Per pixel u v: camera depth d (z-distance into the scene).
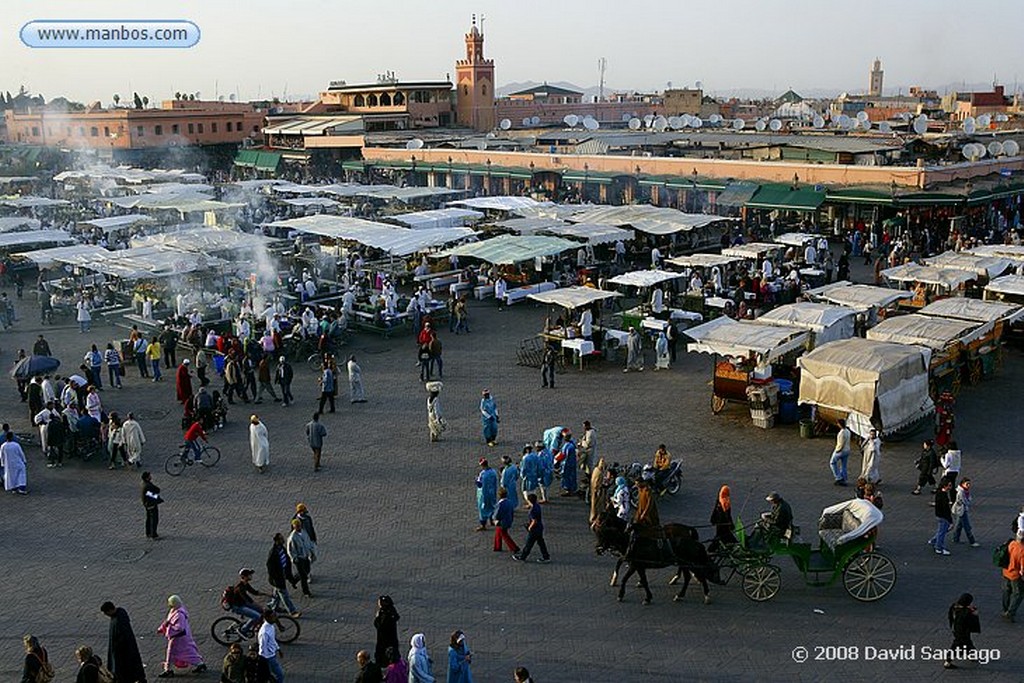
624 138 66.62
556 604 15.26
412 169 72.44
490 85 94.69
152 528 17.94
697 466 20.94
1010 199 51.75
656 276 32.81
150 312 34.91
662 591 15.70
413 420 24.70
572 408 25.34
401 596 15.59
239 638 14.27
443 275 41.25
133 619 15.05
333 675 13.36
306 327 31.16
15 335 35.62
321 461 21.94
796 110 114.56
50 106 109.00
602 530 15.65
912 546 16.92
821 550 15.42
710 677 13.16
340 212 58.78
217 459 22.09
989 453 21.20
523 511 19.16
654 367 29.28
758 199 51.38
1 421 25.56
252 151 91.25
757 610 15.00
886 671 13.22
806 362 22.19
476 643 14.12
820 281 38.69
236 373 26.52
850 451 21.45
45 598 15.80
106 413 25.44
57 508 19.70
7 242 42.94
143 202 56.28
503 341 32.78
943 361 24.23
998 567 16.08
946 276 31.27
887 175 48.62
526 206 49.31
